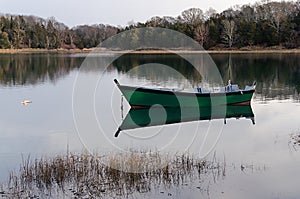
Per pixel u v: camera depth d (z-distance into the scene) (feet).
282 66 163.84
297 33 266.36
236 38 270.67
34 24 361.92
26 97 91.50
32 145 48.26
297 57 212.23
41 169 36.40
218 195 31.78
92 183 33.99
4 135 53.88
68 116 66.69
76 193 32.24
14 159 42.14
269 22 272.51
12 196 31.73
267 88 101.55
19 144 48.70
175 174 36.01
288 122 59.88
